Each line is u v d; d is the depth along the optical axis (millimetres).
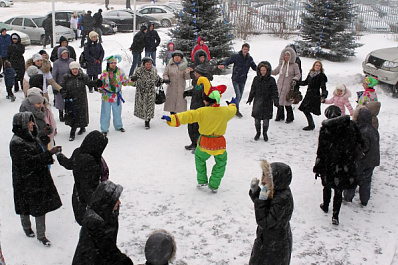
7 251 5191
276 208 3939
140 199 6672
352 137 5840
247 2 22562
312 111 9969
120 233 5695
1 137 9172
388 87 14016
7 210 6230
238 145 9180
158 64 16562
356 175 5941
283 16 22531
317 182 7465
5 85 12844
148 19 26641
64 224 5926
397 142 9578
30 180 5133
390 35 23219
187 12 16078
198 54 9859
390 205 6781
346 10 17859
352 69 16047
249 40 20891
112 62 9273
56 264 5027
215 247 5441
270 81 9008
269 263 4094
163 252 2959
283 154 8703
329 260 5234
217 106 6605
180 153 8633
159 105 12141
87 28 20031
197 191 7008
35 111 6906
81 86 8898
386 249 5523
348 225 6113
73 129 9031
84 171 4625
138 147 8891
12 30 22188
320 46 17953
